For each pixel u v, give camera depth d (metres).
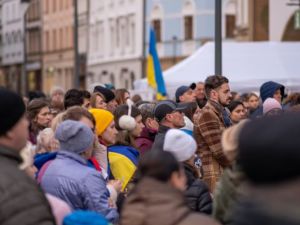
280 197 3.81
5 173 5.78
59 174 8.25
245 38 65.94
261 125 3.94
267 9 64.31
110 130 10.41
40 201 5.71
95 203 8.08
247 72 29.19
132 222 5.76
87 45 106.69
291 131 3.80
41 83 125.19
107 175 9.93
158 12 86.25
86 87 106.88
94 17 104.06
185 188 8.09
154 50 26.53
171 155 6.27
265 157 3.82
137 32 89.81
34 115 13.98
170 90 29.00
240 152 4.05
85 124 8.52
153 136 13.50
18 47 133.75
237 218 4.06
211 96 12.48
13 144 6.23
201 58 29.73
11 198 5.59
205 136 11.59
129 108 11.91
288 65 29.72
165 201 5.76
